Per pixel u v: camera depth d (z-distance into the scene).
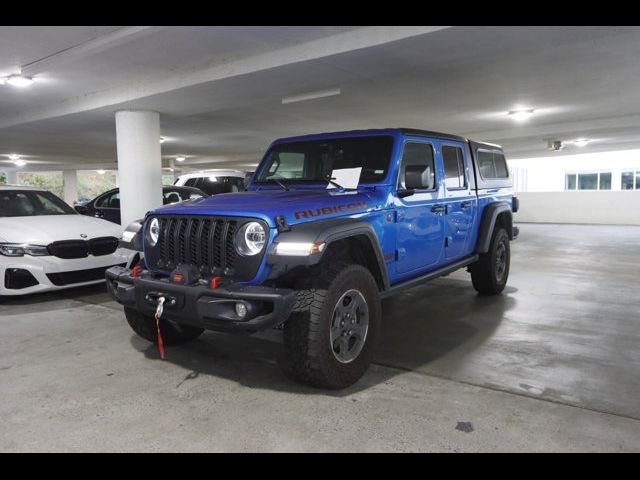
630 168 24.72
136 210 9.60
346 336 3.53
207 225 3.46
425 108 11.03
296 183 4.52
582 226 18.75
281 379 3.70
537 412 3.10
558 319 5.30
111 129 12.66
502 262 6.55
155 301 3.48
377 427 2.94
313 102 10.11
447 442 2.76
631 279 7.65
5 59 7.11
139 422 3.03
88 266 6.13
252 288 3.18
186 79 7.70
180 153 21.52
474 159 5.66
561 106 11.02
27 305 6.00
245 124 13.04
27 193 7.25
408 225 4.35
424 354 4.21
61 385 3.60
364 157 4.38
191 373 3.82
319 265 3.45
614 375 3.70
